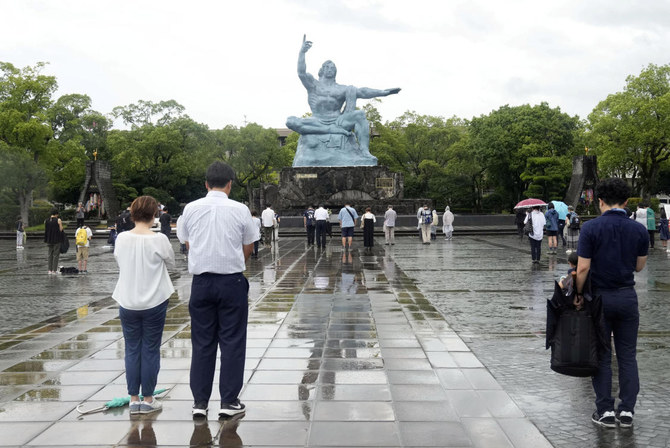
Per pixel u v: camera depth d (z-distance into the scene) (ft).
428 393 18.70
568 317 16.17
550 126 191.31
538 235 62.03
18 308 37.09
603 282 16.42
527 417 16.71
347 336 26.86
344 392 18.80
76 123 181.16
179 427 15.97
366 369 21.43
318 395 18.52
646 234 16.40
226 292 16.93
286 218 134.92
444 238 113.70
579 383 20.07
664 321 31.04
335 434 15.33
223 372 16.90
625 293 16.38
